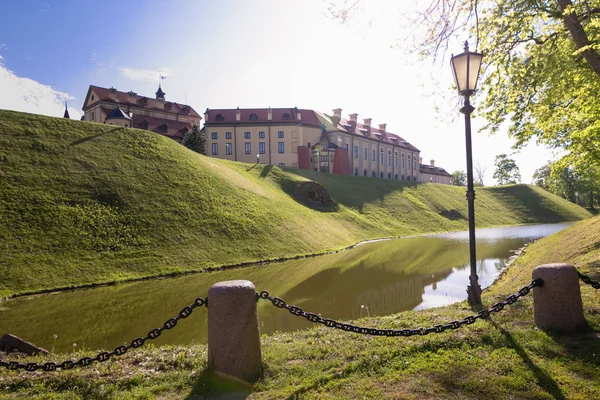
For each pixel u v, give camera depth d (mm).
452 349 4668
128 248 19000
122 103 64438
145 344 8344
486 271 17891
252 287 4238
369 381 3953
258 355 4211
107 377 4543
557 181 78125
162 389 4059
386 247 29406
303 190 41875
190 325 10195
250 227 25344
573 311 4934
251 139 63188
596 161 16438
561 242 18203
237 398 3742
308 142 65125
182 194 25891
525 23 10875
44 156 23875
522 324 5387
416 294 13375
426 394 3613
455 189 70438
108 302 12930
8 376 4777
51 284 14977
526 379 3805
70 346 8711
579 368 3941
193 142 53281
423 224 47844
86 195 21844
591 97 11961
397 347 4871
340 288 14609
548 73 11789
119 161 26562
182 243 20891
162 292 14312
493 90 12609
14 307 12375
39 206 19609
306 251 24953
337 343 5309
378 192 54750
